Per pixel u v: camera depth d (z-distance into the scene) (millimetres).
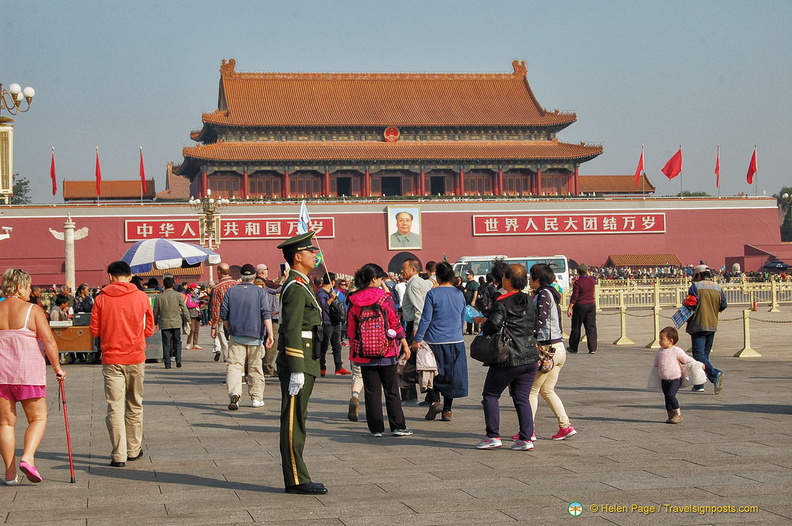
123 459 11781
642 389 18984
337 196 90375
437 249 87312
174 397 19672
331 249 85500
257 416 16578
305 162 90688
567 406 16672
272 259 84625
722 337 33594
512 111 97125
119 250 81375
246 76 96375
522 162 94188
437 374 15352
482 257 66062
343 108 94812
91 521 8914
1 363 10812
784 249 91750
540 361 12844
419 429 14703
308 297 10531
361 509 9234
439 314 15320
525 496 9625
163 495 10055
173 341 27281
